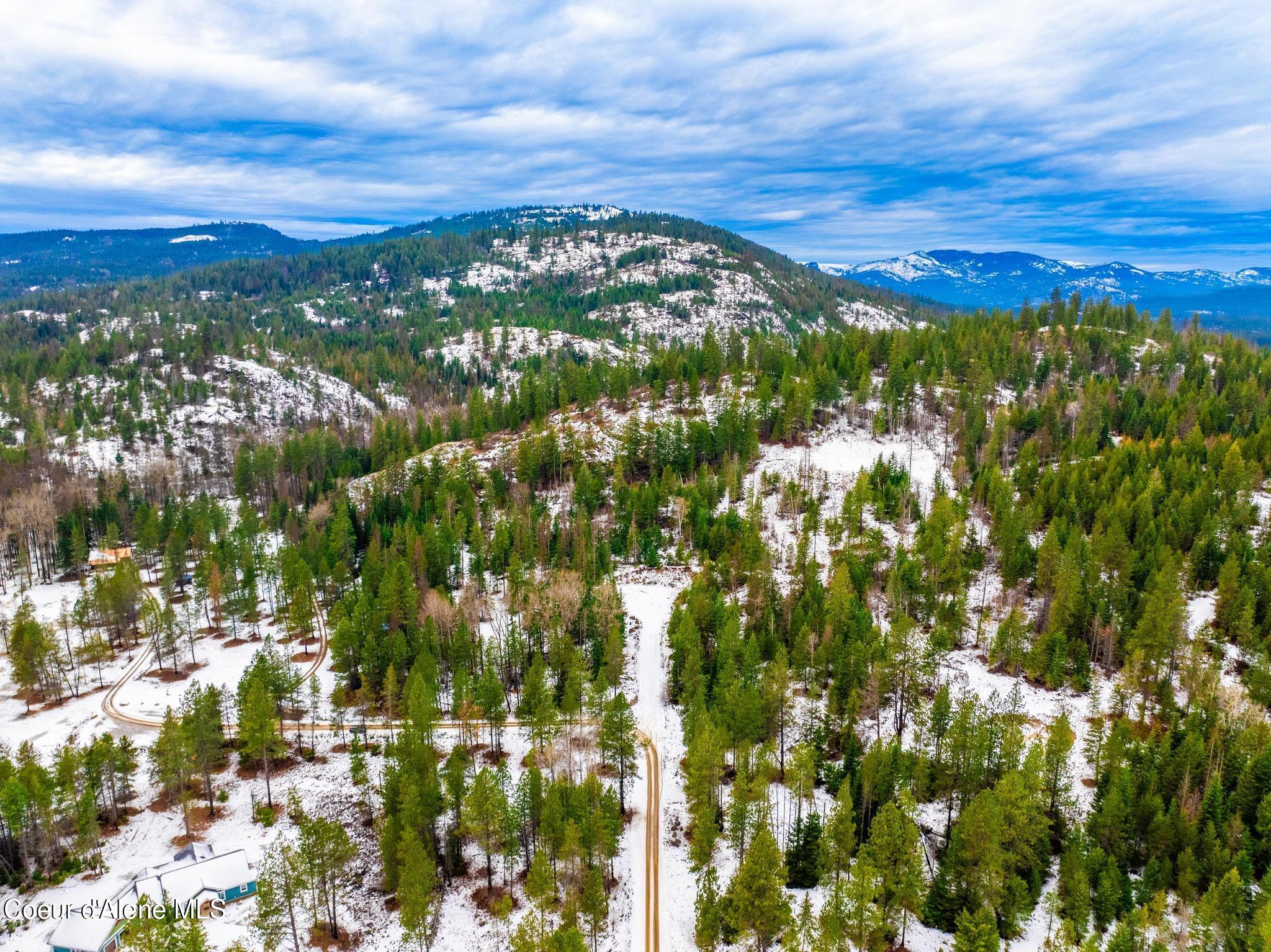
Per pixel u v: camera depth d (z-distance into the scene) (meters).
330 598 127.69
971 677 95.44
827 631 94.06
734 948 60.00
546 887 60.12
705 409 184.88
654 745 87.81
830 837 63.72
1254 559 104.25
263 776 82.50
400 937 62.19
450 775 71.25
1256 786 66.12
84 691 100.19
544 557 130.25
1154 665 88.38
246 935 60.62
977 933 52.59
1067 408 165.38
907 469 155.75
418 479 165.88
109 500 161.75
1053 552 106.25
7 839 68.06
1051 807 70.75
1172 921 59.25
